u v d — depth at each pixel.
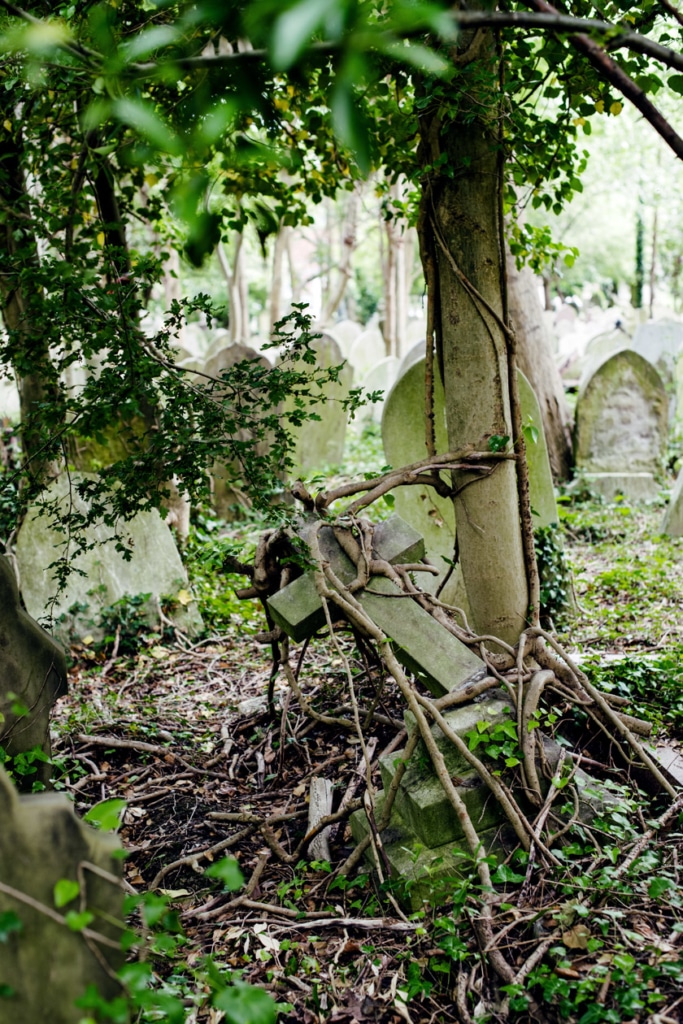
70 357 3.49
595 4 3.13
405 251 20.08
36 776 3.35
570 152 4.31
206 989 2.61
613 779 3.47
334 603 3.26
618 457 10.05
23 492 3.73
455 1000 2.49
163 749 4.49
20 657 3.27
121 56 1.75
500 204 3.41
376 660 3.93
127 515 3.71
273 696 4.61
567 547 8.26
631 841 2.96
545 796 3.09
